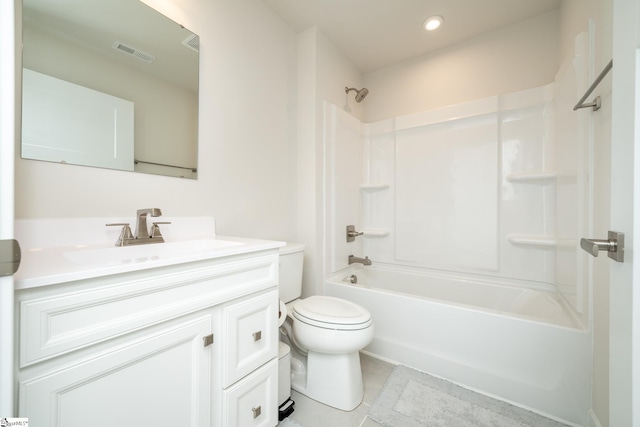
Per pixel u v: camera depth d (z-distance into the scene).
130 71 1.04
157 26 1.12
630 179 0.52
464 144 1.96
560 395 1.16
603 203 1.00
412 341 1.55
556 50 1.70
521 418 1.17
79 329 0.55
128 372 0.63
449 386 1.38
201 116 1.29
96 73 0.95
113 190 0.99
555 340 1.18
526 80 1.79
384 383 1.42
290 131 1.86
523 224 1.76
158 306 0.68
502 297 1.75
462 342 1.40
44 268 0.56
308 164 1.88
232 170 1.45
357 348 1.21
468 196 1.94
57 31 0.87
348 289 1.80
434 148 2.08
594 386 1.08
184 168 1.22
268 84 1.68
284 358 1.23
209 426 0.81
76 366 0.54
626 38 0.54
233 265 0.88
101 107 0.96
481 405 1.25
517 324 1.26
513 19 1.79
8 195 0.44
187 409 0.75
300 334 1.28
